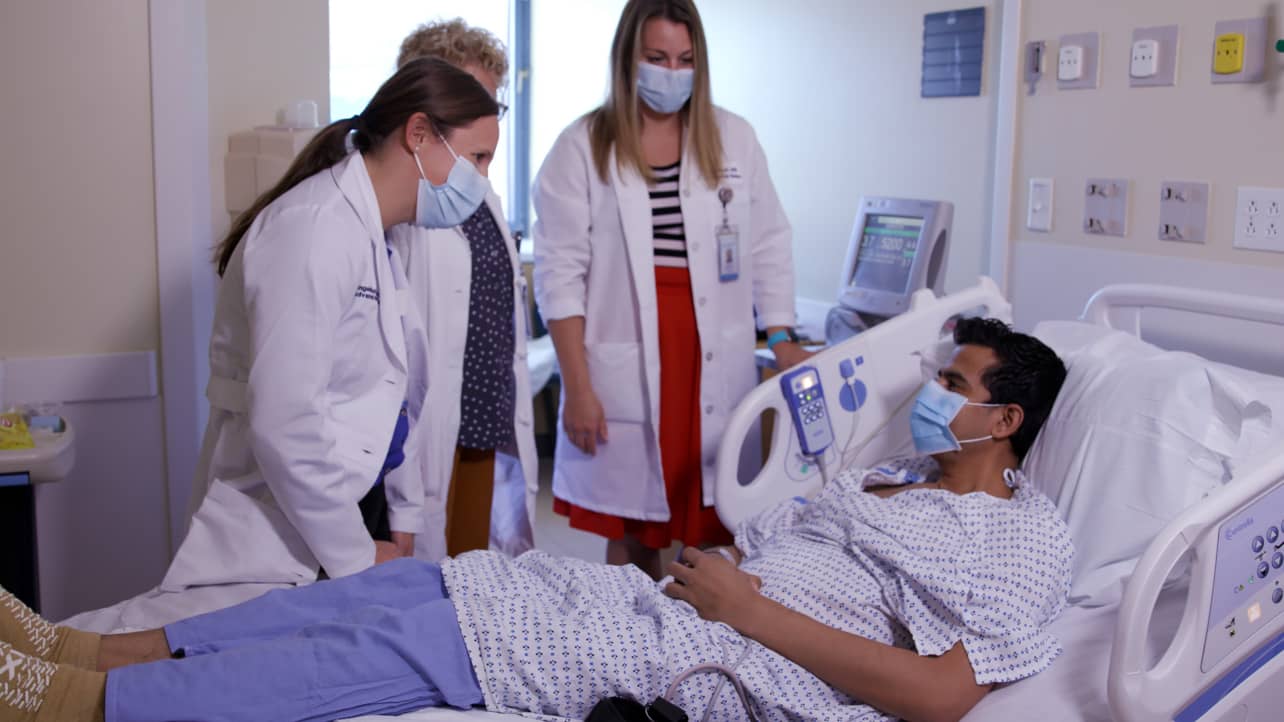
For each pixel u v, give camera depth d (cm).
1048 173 249
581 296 243
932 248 304
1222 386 171
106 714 125
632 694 144
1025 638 147
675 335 239
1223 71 209
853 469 198
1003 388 173
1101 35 233
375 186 164
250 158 240
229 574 156
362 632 138
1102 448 175
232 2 247
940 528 164
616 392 240
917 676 144
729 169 241
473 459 230
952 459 179
